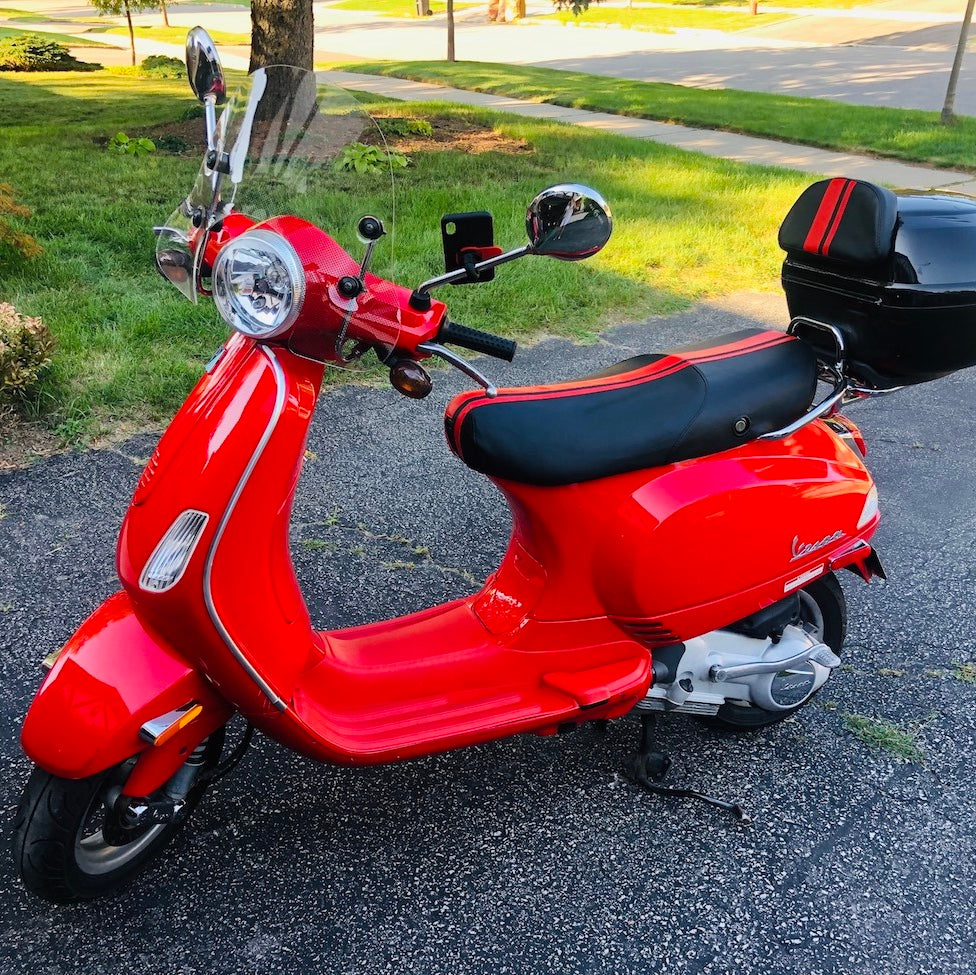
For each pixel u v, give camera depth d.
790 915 2.22
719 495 2.26
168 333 4.92
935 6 35.12
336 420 4.41
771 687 2.59
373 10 41.97
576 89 16.14
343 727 2.18
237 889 2.21
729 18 34.97
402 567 3.40
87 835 2.15
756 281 6.71
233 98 2.11
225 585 1.90
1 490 3.65
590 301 6.01
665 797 2.54
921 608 3.37
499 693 2.35
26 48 19.22
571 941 2.13
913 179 9.90
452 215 1.93
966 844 2.43
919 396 5.12
